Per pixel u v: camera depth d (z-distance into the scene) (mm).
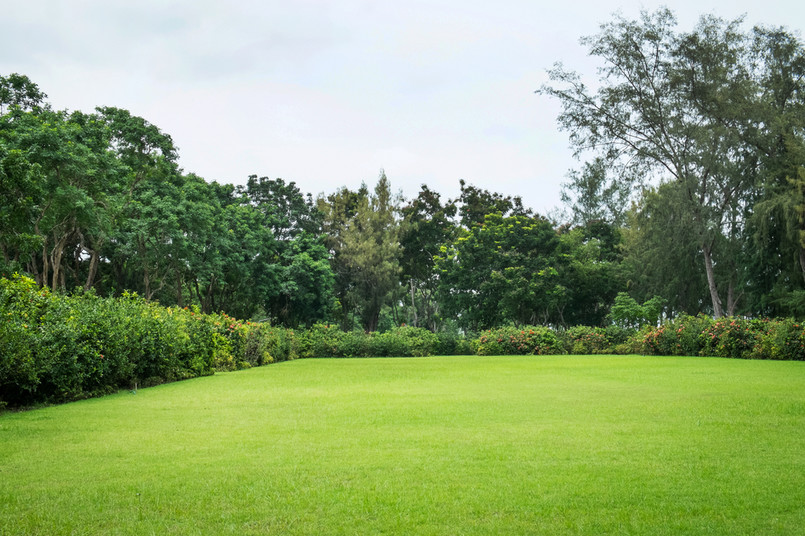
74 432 6160
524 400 8695
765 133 30047
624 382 11719
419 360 24328
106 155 24578
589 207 46875
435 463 4707
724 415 7059
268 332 22906
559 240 36812
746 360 19312
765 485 4086
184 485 4121
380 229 44281
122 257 31141
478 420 6809
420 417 7074
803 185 27281
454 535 3229
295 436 5867
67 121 24594
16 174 15430
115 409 8023
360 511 3596
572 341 29891
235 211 37219
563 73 34125
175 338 12938
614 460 4793
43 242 22219
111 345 10273
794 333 19734
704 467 4566
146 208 27531
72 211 22344
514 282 34219
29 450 5258
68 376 9086
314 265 40625
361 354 30266
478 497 3838
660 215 31359
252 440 5672
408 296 54406
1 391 8383
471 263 36719
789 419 6746
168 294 37188
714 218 30156
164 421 6898
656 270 32781
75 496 3885
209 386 11703
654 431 6027
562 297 34812
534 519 3457
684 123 31359
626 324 31156
